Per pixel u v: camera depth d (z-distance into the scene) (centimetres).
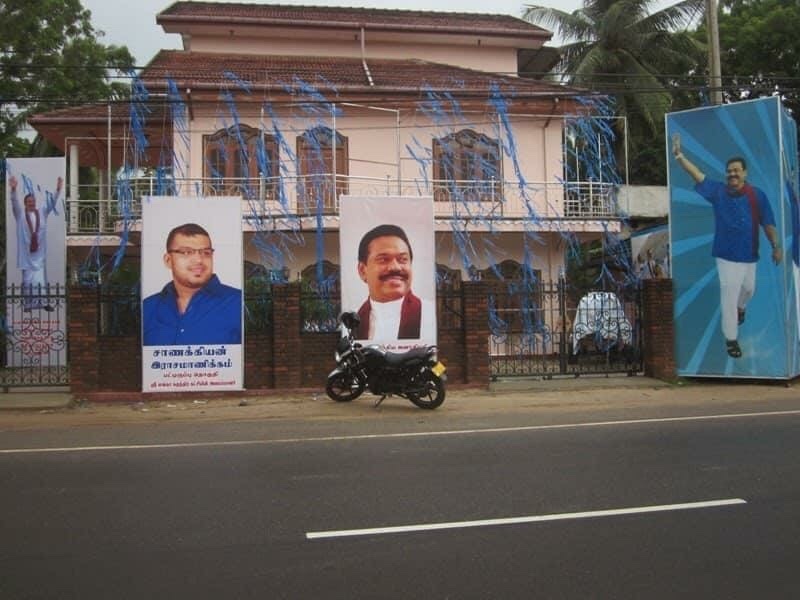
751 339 1459
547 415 1138
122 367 1366
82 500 657
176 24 2319
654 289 1530
